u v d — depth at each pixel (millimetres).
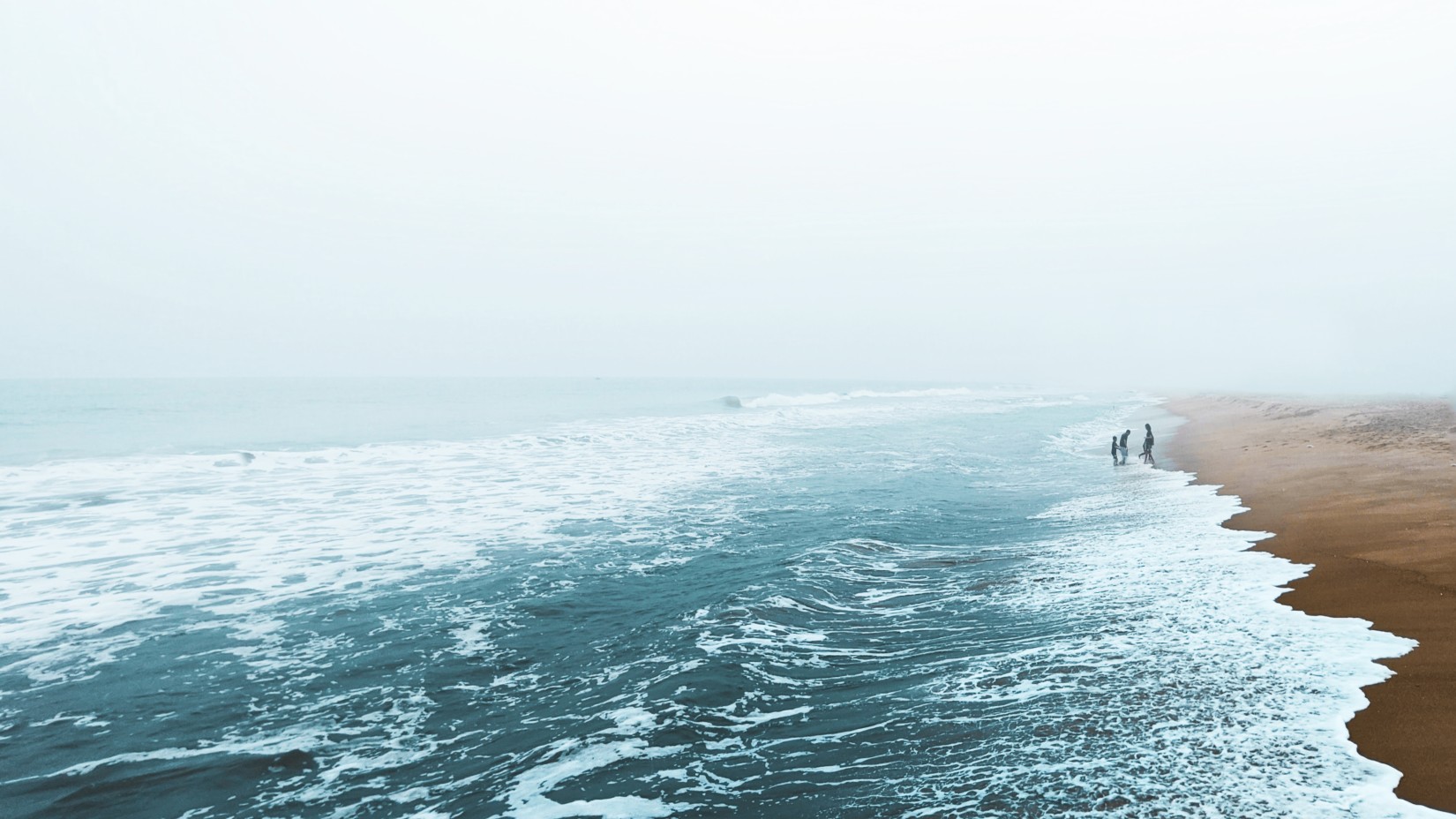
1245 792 4523
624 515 15438
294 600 10000
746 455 25094
